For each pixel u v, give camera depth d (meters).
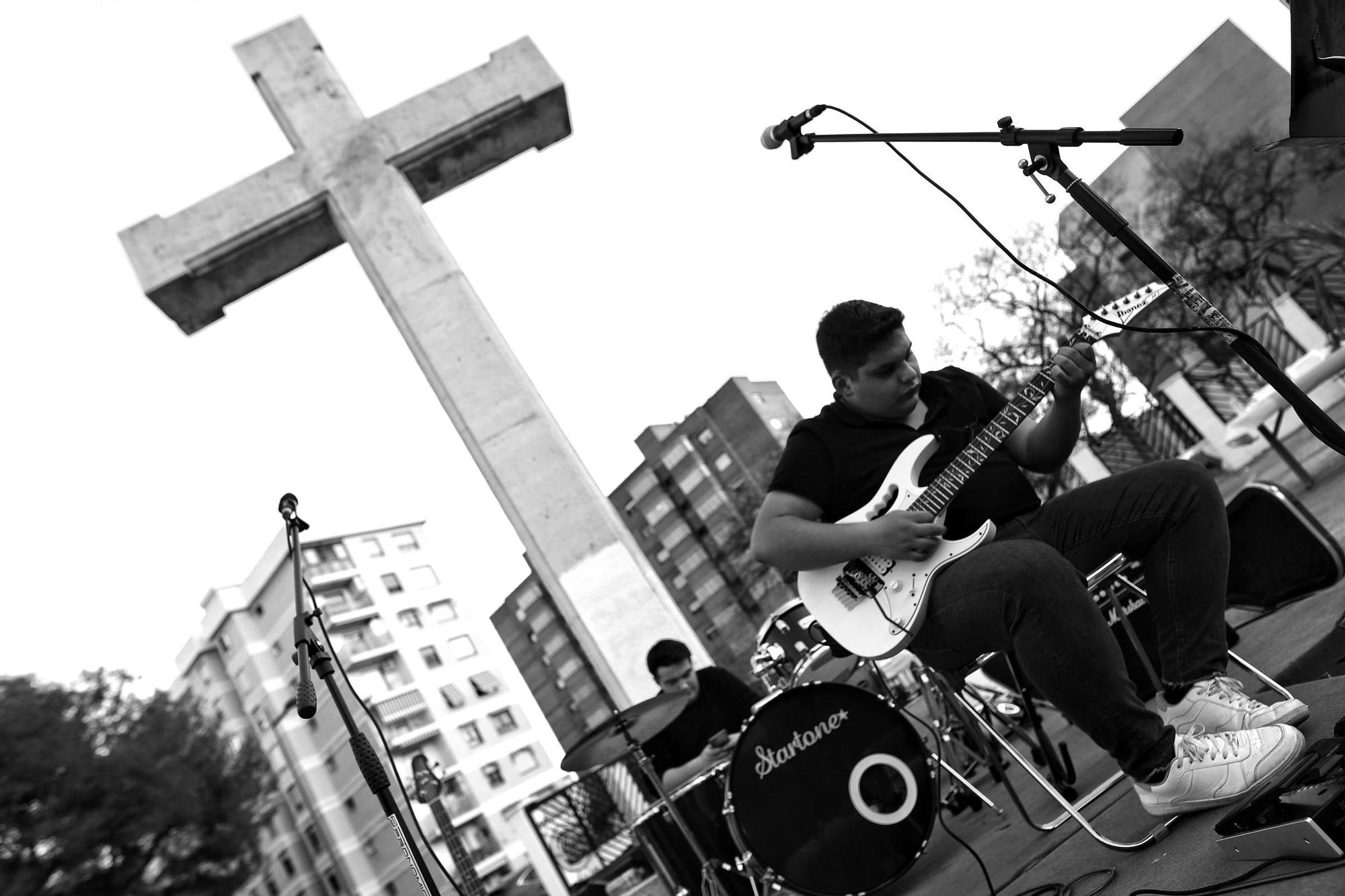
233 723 62.47
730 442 77.25
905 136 2.76
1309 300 21.80
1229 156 23.36
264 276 8.80
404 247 8.38
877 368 2.86
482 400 8.09
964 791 4.76
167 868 34.12
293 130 8.64
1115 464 24.45
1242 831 2.02
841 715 3.18
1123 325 2.56
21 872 31.80
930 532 2.67
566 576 7.74
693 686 5.06
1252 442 14.95
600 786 8.27
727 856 4.41
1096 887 2.42
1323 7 1.93
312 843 52.09
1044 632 2.47
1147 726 2.46
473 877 6.74
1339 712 2.55
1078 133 2.44
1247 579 3.60
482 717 76.81
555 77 8.74
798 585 2.93
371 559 78.31
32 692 34.25
